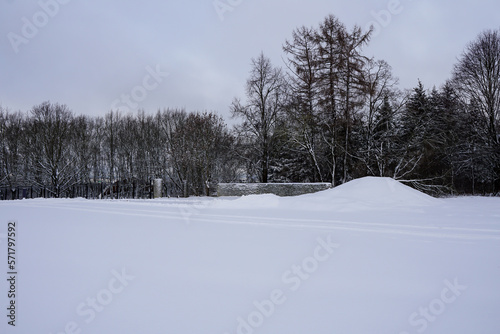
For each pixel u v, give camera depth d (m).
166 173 44.97
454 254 6.11
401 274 4.92
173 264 5.45
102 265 5.39
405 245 6.87
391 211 12.84
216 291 4.24
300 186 22.34
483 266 5.33
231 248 6.61
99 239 7.55
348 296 4.07
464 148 32.59
